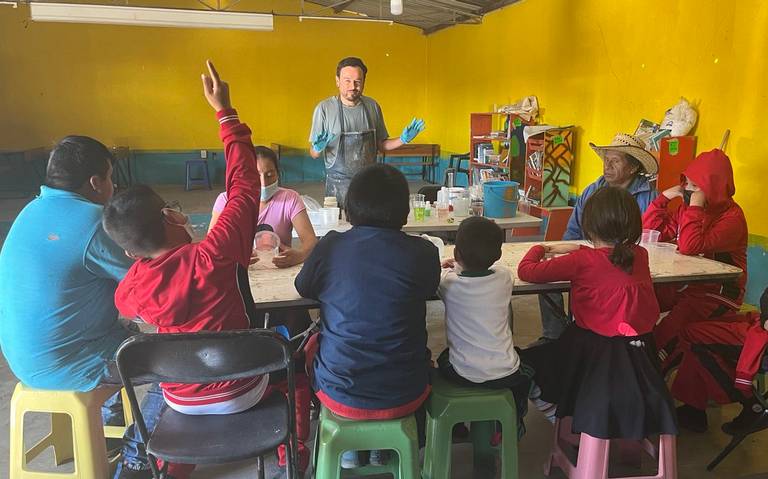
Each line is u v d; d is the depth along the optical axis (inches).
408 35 414.6
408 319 62.1
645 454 89.0
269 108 414.0
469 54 336.8
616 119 198.1
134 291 57.9
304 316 100.6
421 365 64.7
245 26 242.5
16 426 68.3
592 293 73.6
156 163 406.9
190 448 57.6
